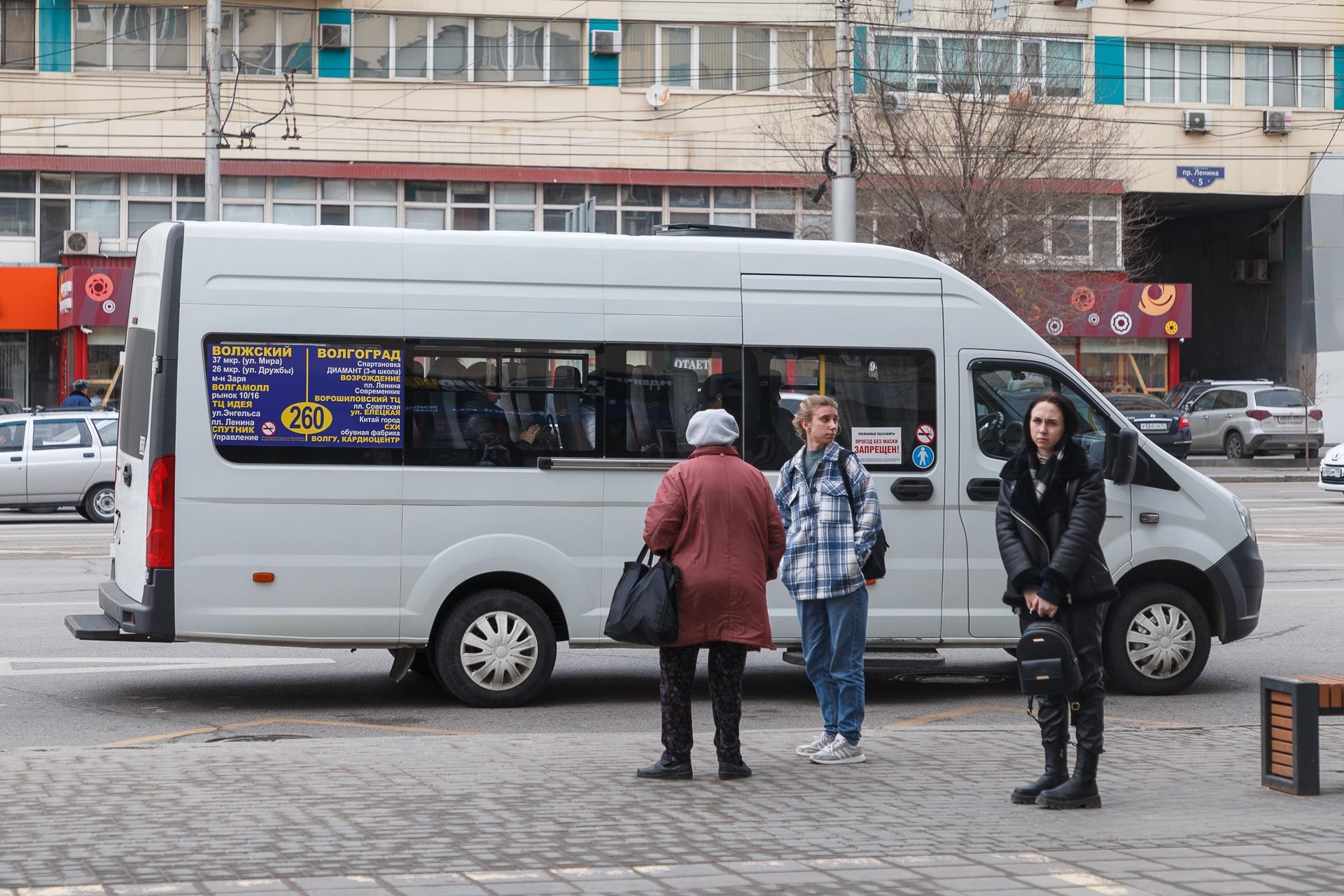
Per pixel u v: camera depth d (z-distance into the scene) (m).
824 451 7.55
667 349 9.48
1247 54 40.44
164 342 8.84
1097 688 6.37
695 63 36.19
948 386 9.86
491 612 9.27
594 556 9.34
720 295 9.57
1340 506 26.06
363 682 10.29
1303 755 6.62
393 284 9.12
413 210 35.66
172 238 8.89
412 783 6.72
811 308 9.70
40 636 11.88
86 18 34.34
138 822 5.88
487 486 9.20
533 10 35.66
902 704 9.89
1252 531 10.47
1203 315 46.84
